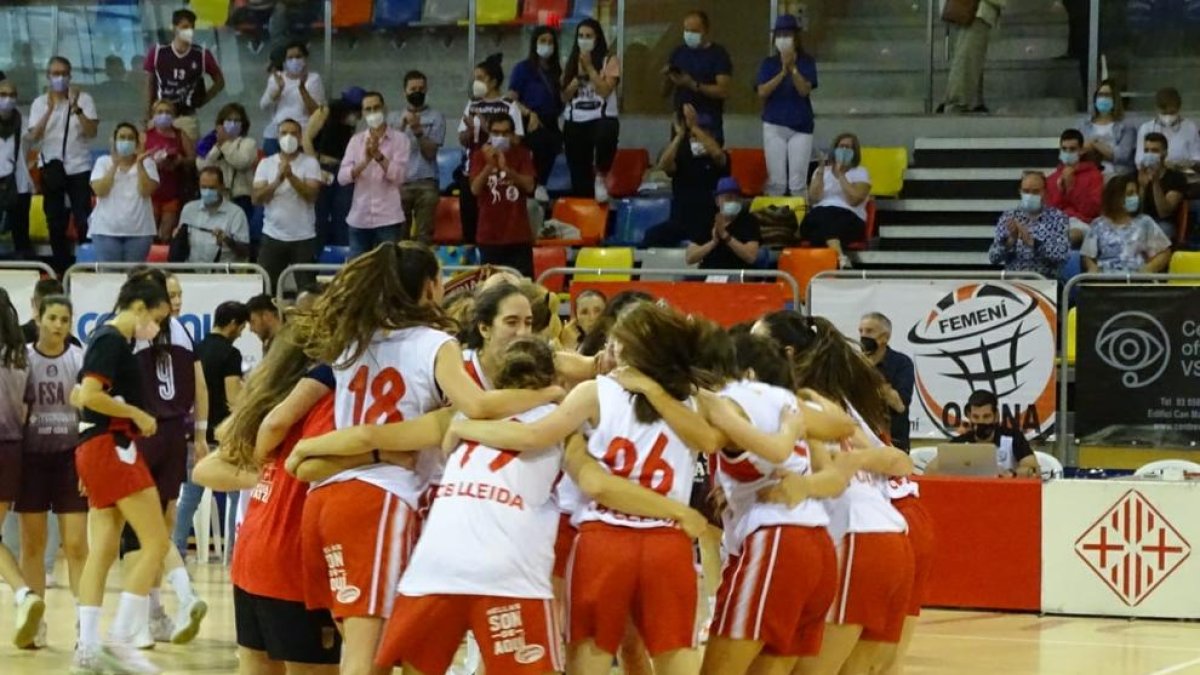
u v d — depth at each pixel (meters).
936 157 36.50
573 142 35.69
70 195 36.16
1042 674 18.66
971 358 26.80
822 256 31.77
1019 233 29.89
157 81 37.09
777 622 12.69
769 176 34.94
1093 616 23.44
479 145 32.72
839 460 13.29
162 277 18.34
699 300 27.23
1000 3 36.53
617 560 11.95
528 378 11.91
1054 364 26.58
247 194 34.94
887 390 14.80
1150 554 23.28
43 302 19.84
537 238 34.94
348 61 40.03
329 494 11.77
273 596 12.19
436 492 11.94
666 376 12.17
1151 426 26.30
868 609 13.74
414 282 12.00
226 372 24.02
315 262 33.25
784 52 34.53
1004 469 25.06
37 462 19.88
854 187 33.06
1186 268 30.66
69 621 21.61
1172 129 33.56
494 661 11.37
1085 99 37.03
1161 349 26.23
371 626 11.70
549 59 35.75
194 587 24.56
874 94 38.22
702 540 17.41
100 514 17.97
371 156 32.59
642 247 33.91
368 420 11.84
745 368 13.12
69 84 36.94
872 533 13.73
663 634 11.96
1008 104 37.50
